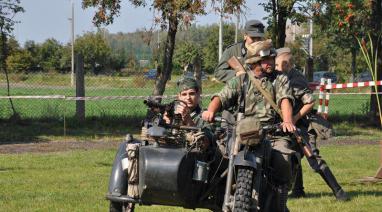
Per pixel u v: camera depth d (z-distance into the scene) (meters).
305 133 14.20
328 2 42.88
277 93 12.45
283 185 12.27
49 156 28.31
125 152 12.27
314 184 21.22
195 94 13.11
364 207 17.23
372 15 39.62
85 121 41.59
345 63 93.19
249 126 11.18
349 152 31.00
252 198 11.05
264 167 11.85
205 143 11.79
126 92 56.97
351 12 27.14
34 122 41.25
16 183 20.92
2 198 18.14
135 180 11.71
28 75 55.03
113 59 113.12
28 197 18.31
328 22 43.66
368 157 29.00
